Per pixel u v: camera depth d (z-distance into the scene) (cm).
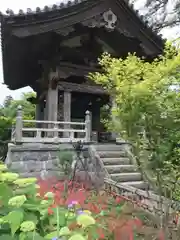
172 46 288
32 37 687
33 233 124
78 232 136
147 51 800
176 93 256
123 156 670
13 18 598
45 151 634
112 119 297
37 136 657
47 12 644
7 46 717
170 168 263
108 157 660
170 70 254
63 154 607
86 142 689
